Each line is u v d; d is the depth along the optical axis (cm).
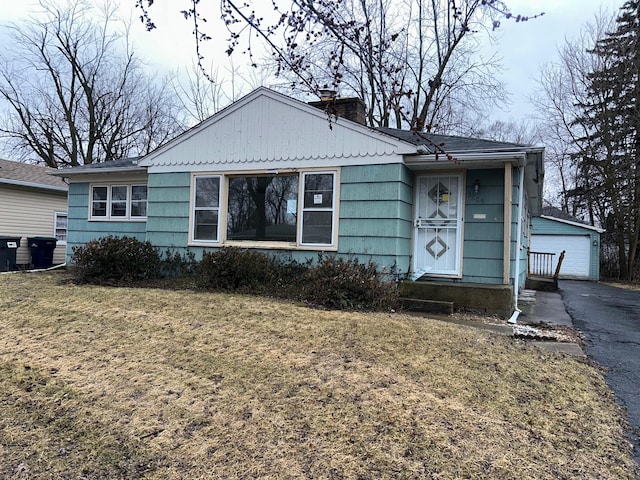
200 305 622
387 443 284
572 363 444
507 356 449
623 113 1980
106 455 279
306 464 263
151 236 951
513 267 760
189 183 916
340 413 320
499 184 764
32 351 452
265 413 321
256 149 855
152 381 377
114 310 596
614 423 320
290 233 833
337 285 643
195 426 307
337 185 789
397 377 381
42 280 877
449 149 739
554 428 309
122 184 1123
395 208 746
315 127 809
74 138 2303
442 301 698
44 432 307
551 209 2805
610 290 1433
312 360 417
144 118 2523
